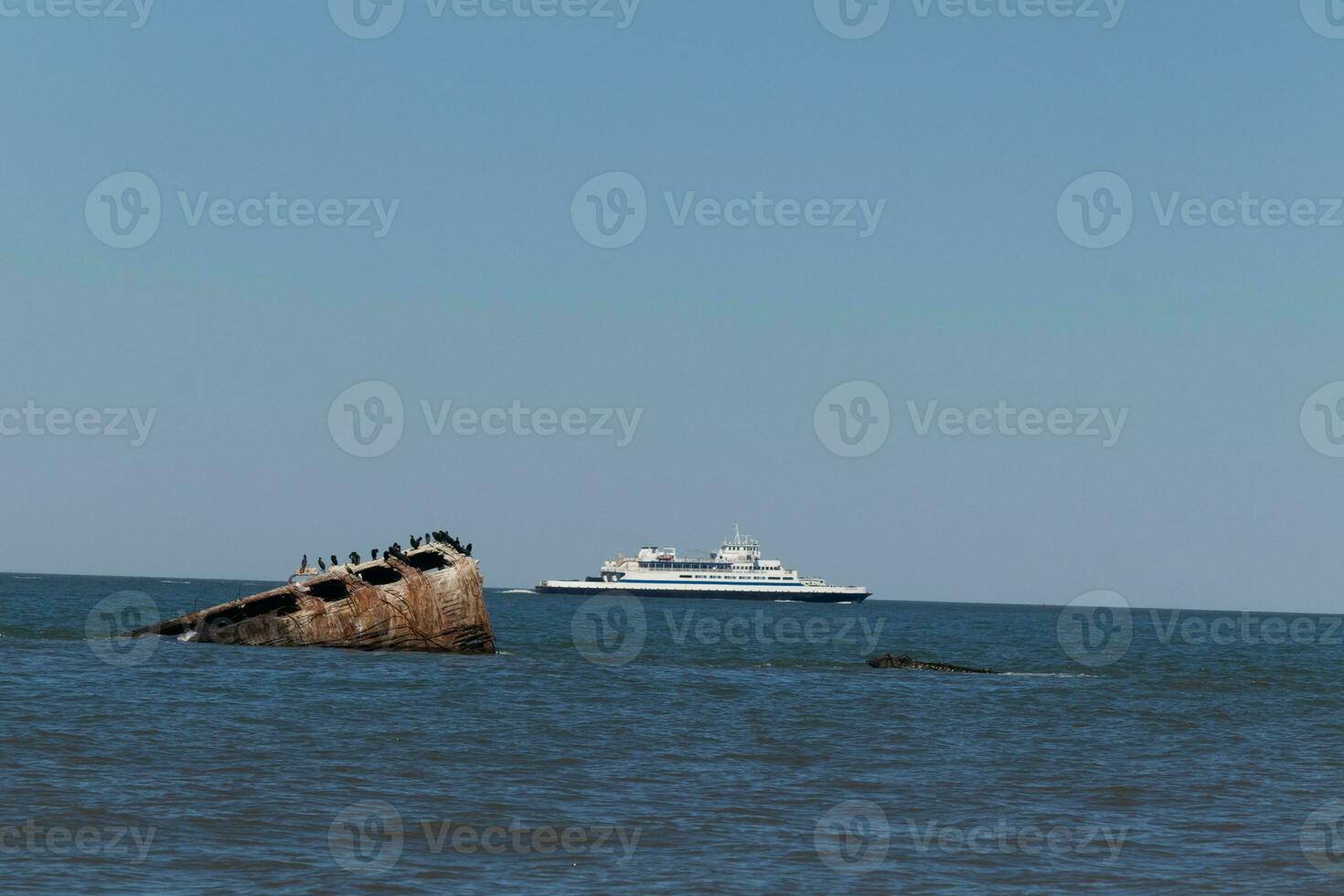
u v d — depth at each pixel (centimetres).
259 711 6719
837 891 3562
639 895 3478
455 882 3556
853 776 5391
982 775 5500
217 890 3412
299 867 3647
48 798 4366
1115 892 3603
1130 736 7006
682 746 6041
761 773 5400
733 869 3766
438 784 4900
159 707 6744
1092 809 4788
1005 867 3878
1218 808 4850
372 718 6644
